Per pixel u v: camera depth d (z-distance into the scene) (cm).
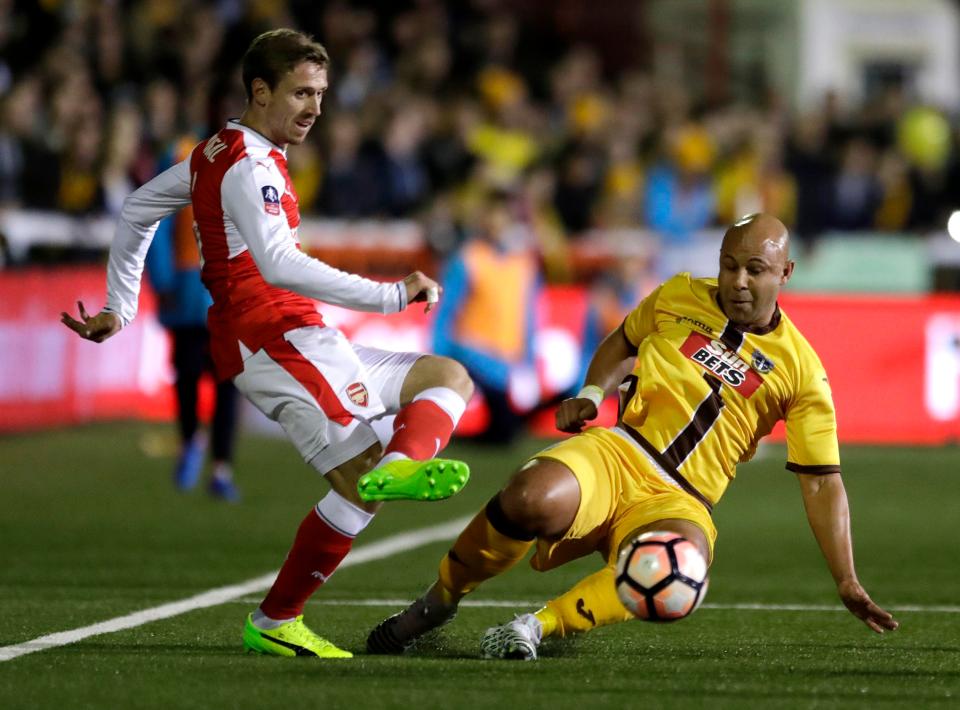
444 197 5144
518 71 7325
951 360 4684
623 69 8019
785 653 1845
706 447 1730
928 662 1794
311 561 1730
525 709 1473
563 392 4519
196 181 1723
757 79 8181
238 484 3766
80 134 4947
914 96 7906
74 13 5875
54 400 4697
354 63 6250
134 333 4938
